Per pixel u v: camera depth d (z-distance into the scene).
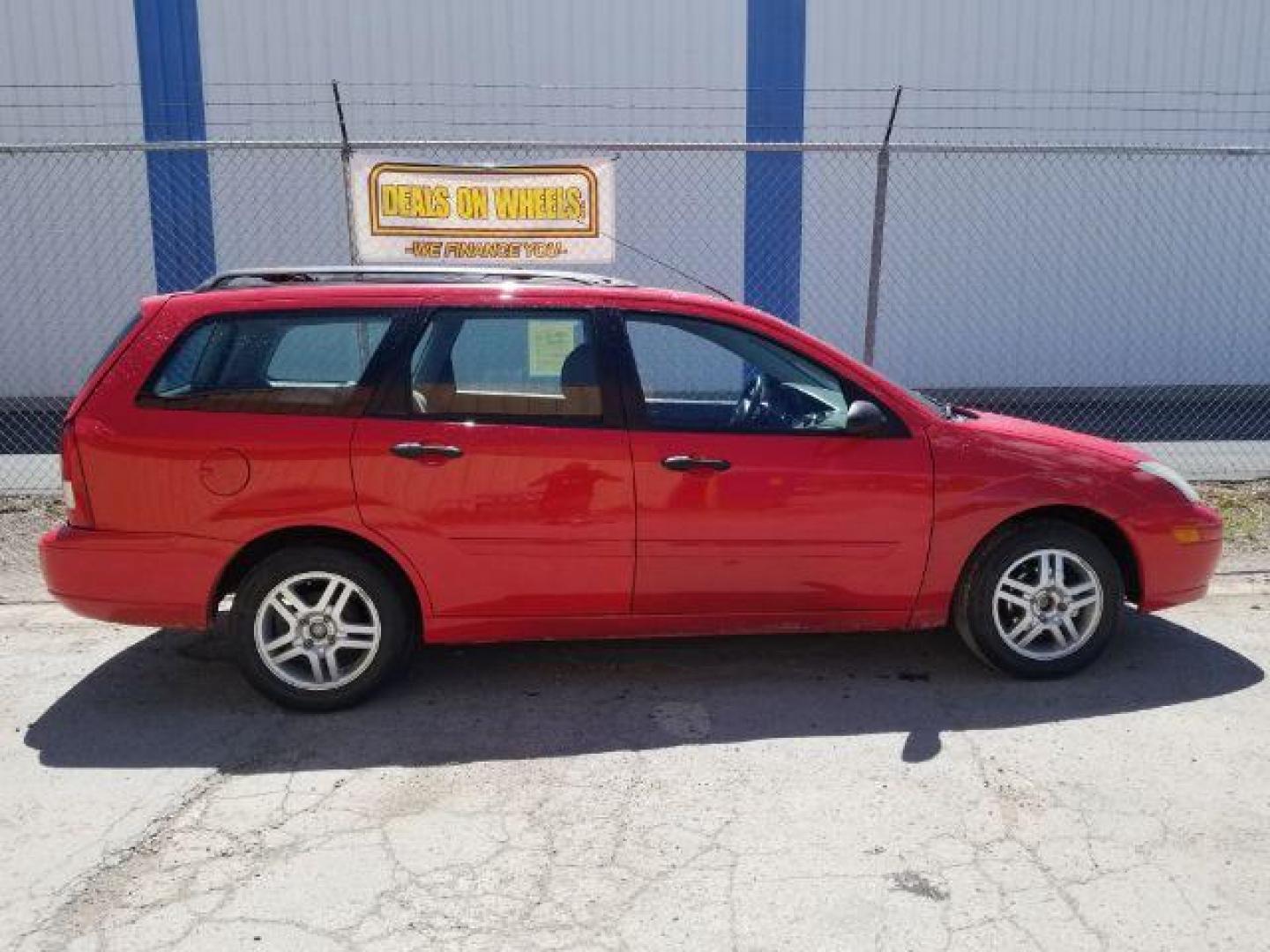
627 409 4.31
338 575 4.25
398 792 3.73
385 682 4.39
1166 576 4.61
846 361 4.49
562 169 7.23
